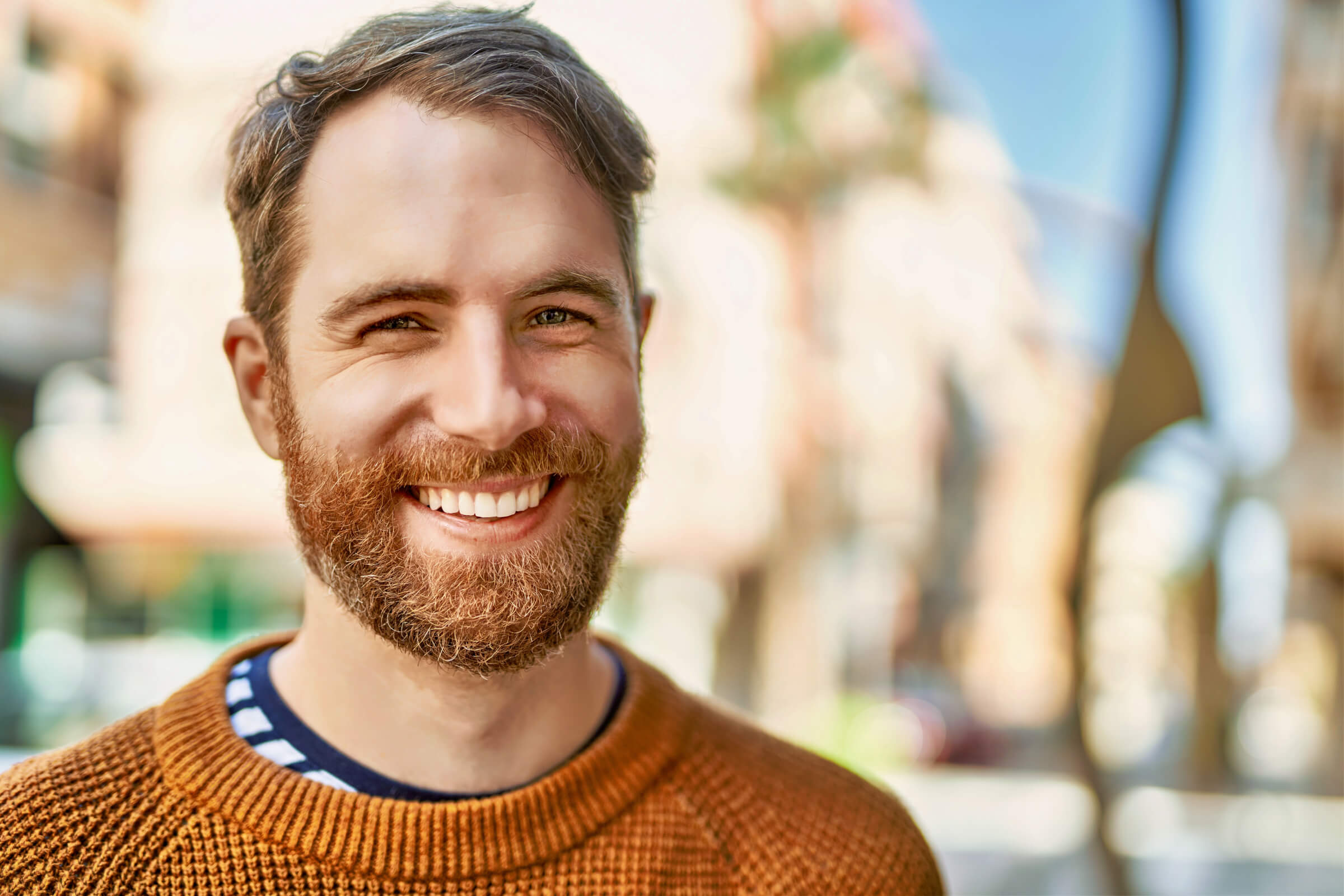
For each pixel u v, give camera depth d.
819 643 12.68
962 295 16.02
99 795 1.09
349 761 1.15
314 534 1.11
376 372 1.07
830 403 12.80
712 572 12.28
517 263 1.07
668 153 10.75
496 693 1.16
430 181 1.06
